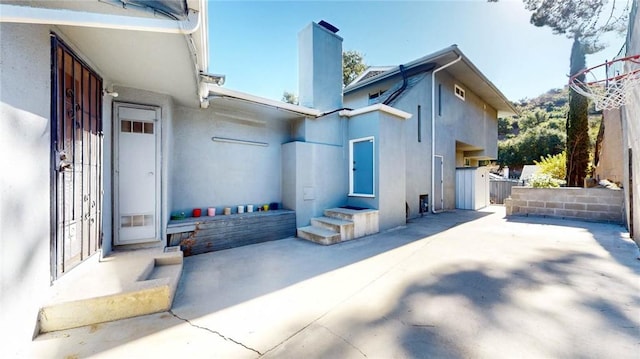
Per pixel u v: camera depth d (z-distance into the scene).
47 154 2.09
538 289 2.73
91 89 2.95
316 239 5.06
